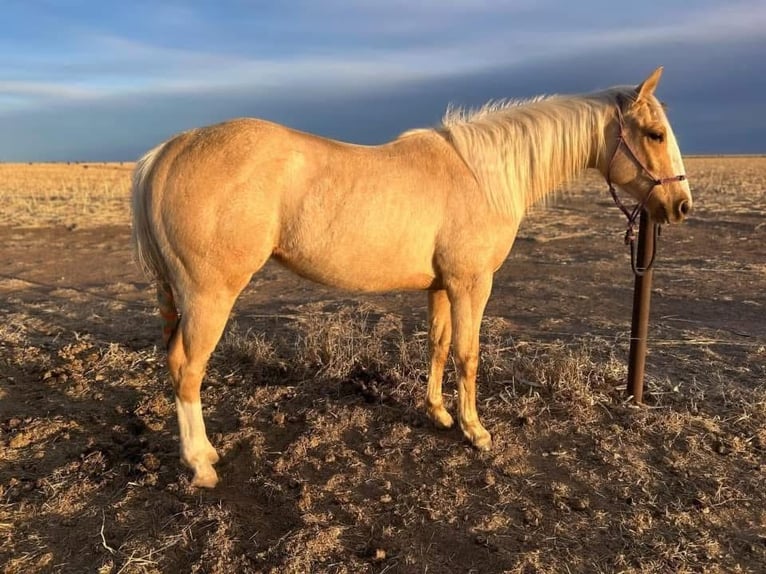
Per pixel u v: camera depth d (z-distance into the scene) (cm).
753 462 360
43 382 486
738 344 564
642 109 370
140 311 707
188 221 308
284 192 323
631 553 282
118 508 314
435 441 391
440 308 396
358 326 608
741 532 299
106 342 582
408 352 522
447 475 350
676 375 492
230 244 312
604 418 417
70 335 610
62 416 422
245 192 311
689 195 376
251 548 286
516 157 367
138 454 372
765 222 1434
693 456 367
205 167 309
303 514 311
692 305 721
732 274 888
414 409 434
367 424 414
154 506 318
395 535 295
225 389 473
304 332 611
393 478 348
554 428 404
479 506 320
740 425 403
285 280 893
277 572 267
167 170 315
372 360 512
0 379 490
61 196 2319
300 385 476
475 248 353
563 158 383
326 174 328
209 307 323
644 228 417
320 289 829
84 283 875
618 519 308
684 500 324
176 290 327
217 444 384
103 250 1173
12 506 316
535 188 382
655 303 733
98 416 427
